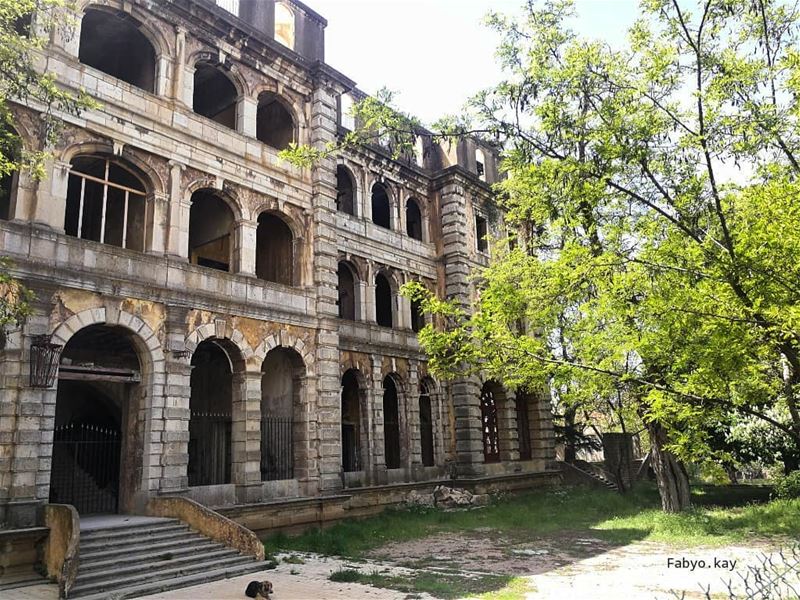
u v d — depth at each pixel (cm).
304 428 2384
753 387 1074
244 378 2202
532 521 2614
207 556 1650
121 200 2389
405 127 1538
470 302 3503
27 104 1767
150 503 1848
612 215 1436
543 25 1370
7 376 1605
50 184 1786
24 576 1491
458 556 1906
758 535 2125
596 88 1254
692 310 984
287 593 1414
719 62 1170
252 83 2467
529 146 1383
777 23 1195
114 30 2314
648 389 1250
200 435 2570
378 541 2177
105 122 1941
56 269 1734
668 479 2620
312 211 2581
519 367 1496
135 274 1933
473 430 3344
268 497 2202
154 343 1941
